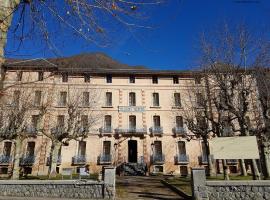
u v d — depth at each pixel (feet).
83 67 118.01
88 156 114.93
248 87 58.95
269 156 58.75
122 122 120.78
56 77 115.03
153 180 83.97
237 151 42.70
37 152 110.83
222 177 83.25
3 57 9.81
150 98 125.18
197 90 79.61
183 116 111.86
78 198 49.57
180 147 120.06
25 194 52.13
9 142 112.57
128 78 127.24
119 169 112.88
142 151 118.01
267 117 58.80
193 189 43.70
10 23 10.11
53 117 111.75
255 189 42.96
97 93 121.90
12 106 76.28
